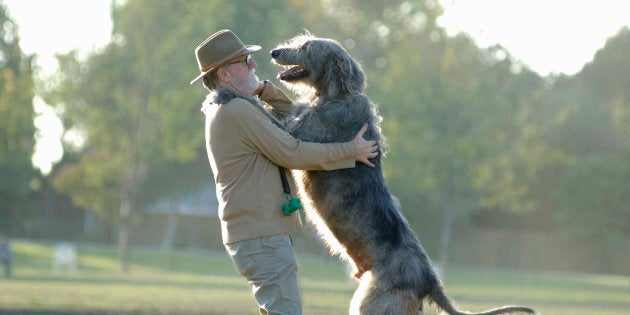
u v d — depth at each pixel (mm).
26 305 15531
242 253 5789
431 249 47625
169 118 34781
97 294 18844
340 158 6008
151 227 53844
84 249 44938
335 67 6422
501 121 38312
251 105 5797
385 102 37062
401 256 6188
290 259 5801
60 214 57438
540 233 52625
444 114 37156
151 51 35000
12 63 30703
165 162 46344
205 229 50156
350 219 6238
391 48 40344
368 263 6250
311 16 43969
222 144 5801
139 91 35281
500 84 39094
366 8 46812
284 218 5836
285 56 6570
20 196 46969
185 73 35031
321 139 6297
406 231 6379
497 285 31984
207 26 35094
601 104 50906
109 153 36188
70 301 16688
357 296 6191
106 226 52750
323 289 24688
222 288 23203
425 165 37250
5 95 29281
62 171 43156
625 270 48219
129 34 35125
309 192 6348
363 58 45000
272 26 40781
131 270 34844
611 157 49250
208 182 51500
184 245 50156
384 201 6305
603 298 25297
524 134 41062
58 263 32469
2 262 28062
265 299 5781
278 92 6484
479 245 48188
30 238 48688
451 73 39062
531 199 51406
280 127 6145
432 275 6312
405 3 42125
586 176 48750
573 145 50125
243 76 6078
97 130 35125
